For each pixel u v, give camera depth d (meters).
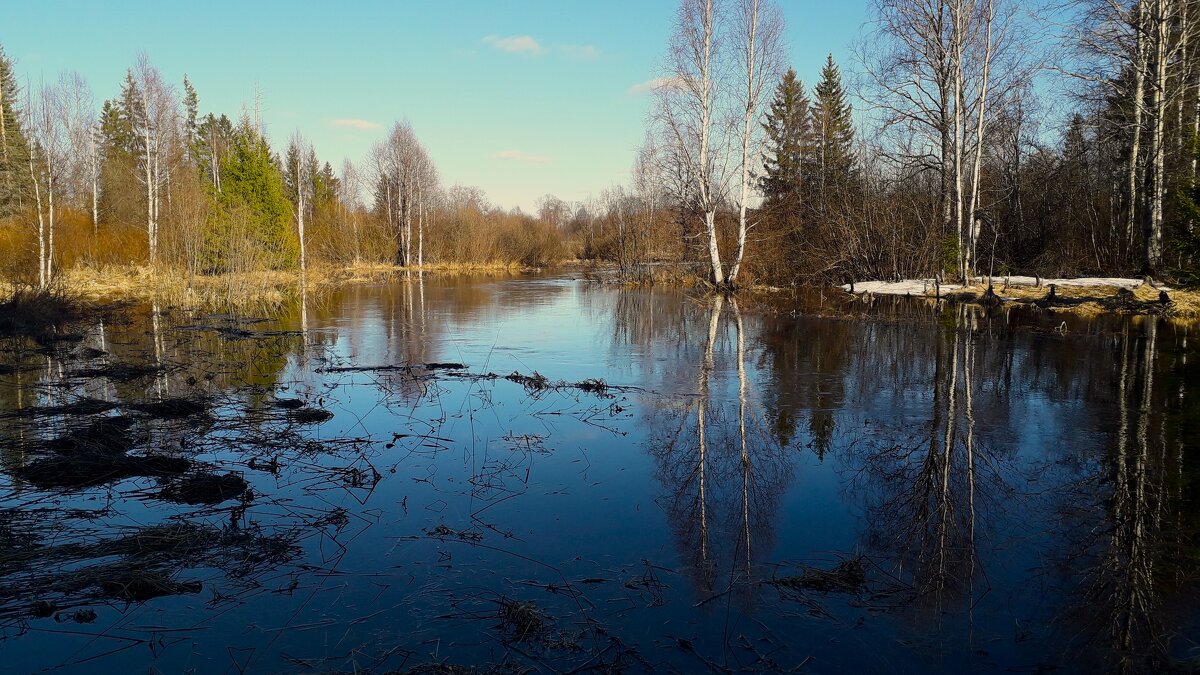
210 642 3.96
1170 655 3.76
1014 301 20.62
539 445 7.83
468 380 11.58
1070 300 19.44
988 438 7.72
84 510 6.00
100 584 4.57
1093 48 20.11
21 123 30.48
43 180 25.31
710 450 7.57
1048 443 7.48
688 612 4.25
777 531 5.45
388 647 3.89
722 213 30.47
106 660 3.80
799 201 30.62
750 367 12.22
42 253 24.61
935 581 4.61
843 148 40.09
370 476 6.84
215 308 23.89
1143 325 15.39
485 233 55.84
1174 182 22.39
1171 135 22.25
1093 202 27.98
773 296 25.80
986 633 4.00
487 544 5.25
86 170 32.22
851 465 7.00
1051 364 11.57
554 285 35.41
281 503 6.12
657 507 5.98
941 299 22.30
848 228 28.72
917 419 8.59
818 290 28.06
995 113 24.48
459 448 7.75
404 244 49.53
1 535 5.39
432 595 4.48
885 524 5.55
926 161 27.06
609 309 22.75
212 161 42.25
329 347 15.47
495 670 3.65
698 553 5.07
